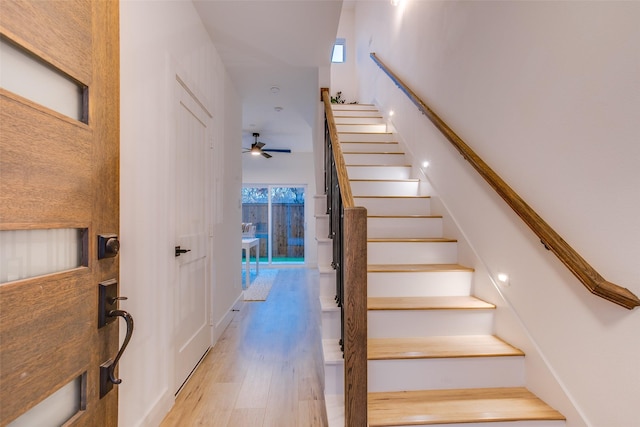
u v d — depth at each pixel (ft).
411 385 5.42
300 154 25.27
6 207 2.11
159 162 5.87
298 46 9.71
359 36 21.66
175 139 6.59
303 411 6.22
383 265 7.82
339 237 6.40
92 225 2.91
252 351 9.07
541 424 4.66
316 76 11.87
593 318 4.23
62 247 2.68
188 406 6.37
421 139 10.44
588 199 4.29
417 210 9.64
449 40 8.45
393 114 13.69
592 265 4.23
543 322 5.09
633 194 3.71
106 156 3.10
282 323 11.56
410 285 7.08
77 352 2.70
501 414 4.72
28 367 2.23
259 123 17.69
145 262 5.35
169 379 6.23
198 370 7.88
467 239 7.51
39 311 2.33
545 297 5.06
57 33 2.52
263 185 25.35
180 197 6.91
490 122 6.58
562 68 4.73
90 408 2.85
